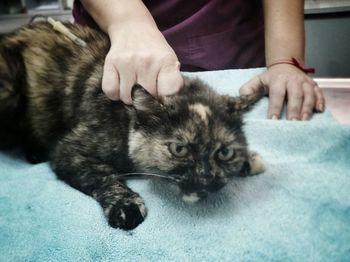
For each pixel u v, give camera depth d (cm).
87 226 22
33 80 36
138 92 26
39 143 36
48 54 37
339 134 27
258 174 25
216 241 20
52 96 35
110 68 28
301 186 24
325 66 61
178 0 42
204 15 41
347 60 61
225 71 38
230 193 24
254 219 21
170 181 26
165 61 27
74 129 32
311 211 22
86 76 34
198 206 23
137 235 21
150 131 27
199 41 42
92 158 30
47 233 21
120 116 30
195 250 20
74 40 37
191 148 26
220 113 28
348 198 22
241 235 20
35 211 23
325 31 65
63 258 20
